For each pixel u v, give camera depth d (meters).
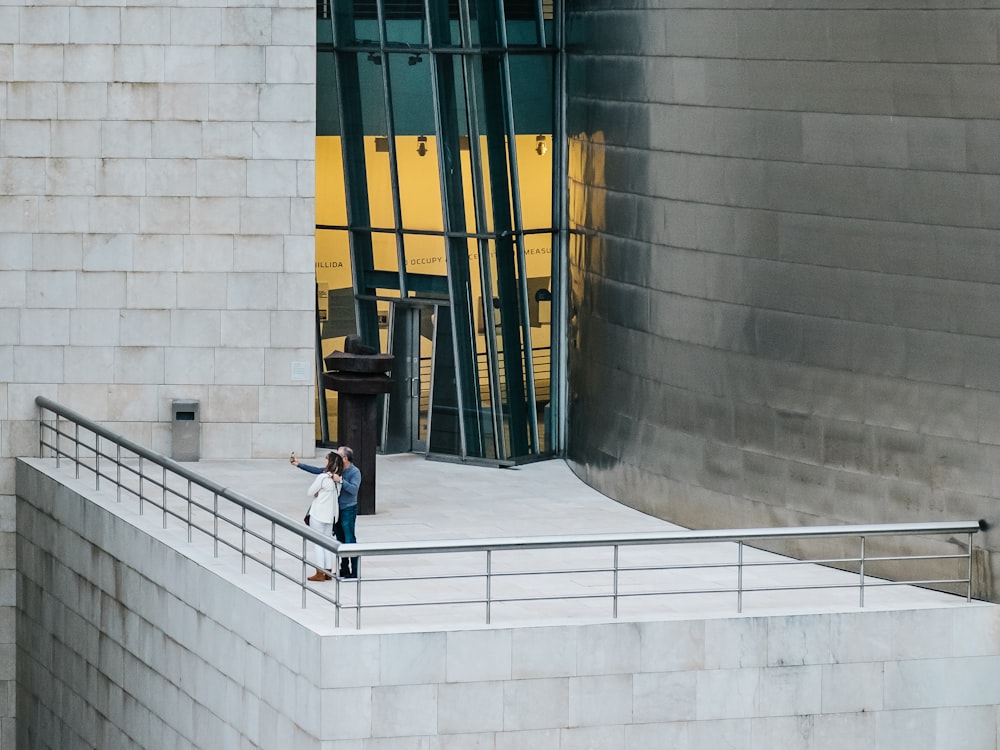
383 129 59.06
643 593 38.81
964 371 40.41
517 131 57.72
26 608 52.94
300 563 42.75
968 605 39.78
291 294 54.09
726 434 46.19
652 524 48.53
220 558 42.59
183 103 53.12
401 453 59.66
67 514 49.62
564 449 58.66
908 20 40.62
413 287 59.16
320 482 41.44
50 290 53.31
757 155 44.53
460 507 50.72
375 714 36.69
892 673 39.34
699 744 38.38
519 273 58.16
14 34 52.56
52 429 51.69
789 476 44.38
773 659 38.62
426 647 36.84
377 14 58.50
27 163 52.94
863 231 42.06
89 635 48.34
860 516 42.75
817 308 43.31
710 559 44.38
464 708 37.12
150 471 52.44
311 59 53.38
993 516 40.06
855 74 41.84
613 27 51.31
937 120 40.31
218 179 53.47
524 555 44.59
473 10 56.91
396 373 59.72
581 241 54.69
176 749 43.44
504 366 57.94
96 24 52.69
